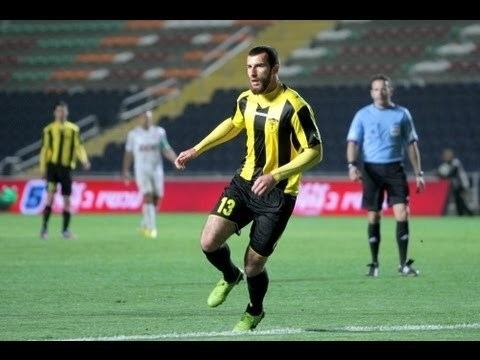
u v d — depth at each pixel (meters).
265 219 25.77
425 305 31.91
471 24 123.62
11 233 68.12
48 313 29.86
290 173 25.09
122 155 109.50
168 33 135.75
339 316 29.33
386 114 42.00
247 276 26.05
